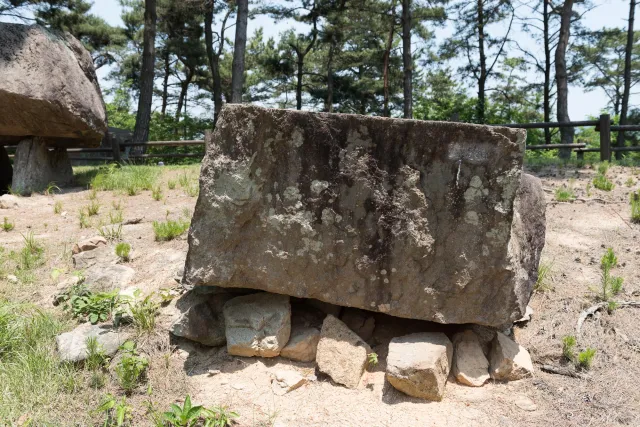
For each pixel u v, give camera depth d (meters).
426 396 2.54
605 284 3.51
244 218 2.78
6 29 6.01
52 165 7.21
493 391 2.65
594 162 7.71
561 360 2.90
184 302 3.18
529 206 3.12
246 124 2.73
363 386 2.67
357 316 3.11
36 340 2.94
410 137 2.67
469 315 2.76
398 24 19.52
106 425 2.31
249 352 2.82
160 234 4.34
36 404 2.48
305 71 29.28
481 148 2.62
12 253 4.15
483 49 20.95
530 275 3.07
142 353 2.86
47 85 6.07
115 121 22.67
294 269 2.82
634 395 2.59
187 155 10.95
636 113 21.33
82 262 3.95
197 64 25.98
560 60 12.95
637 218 4.86
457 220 2.68
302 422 2.38
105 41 23.84
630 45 19.75
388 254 2.74
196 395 2.58
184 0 19.58
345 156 2.73
